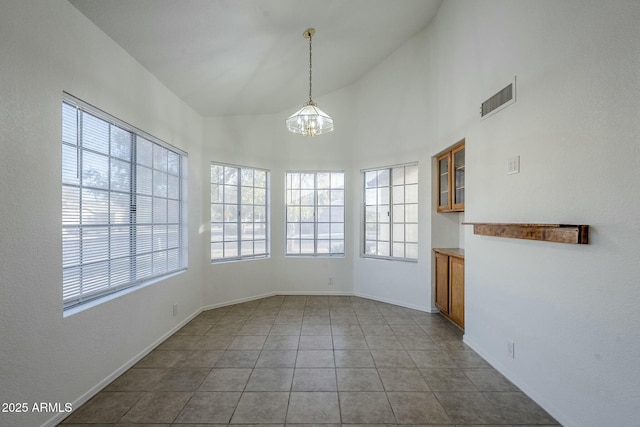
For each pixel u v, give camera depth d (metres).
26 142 1.64
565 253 1.75
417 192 4.09
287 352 2.80
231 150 4.31
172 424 1.82
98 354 2.15
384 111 4.38
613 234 1.46
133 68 2.61
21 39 1.60
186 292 3.56
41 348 1.72
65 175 1.97
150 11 2.24
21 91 1.61
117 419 1.86
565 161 1.74
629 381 1.39
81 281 2.10
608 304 1.49
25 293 1.63
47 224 1.76
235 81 3.57
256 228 4.69
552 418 1.85
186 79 3.18
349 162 4.79
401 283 4.23
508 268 2.29
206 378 2.34
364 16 3.26
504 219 2.31
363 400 2.06
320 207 4.88
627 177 1.40
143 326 2.71
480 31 2.66
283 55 3.44
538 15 1.95
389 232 4.45
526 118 2.07
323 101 4.83
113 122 2.41
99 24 2.15
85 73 2.05
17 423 1.58
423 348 2.88
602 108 1.52
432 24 3.70
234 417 1.88
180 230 3.60
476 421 1.84
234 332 3.28
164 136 3.12
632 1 1.38
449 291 3.50
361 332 3.28
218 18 2.57
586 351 1.61
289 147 4.80
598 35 1.54
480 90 2.66
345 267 4.81
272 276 4.79
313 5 2.80
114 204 2.44
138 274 2.76
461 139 3.04
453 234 3.92
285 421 1.85
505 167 2.30
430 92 3.78
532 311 2.03
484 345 2.65
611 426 1.47
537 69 1.96
